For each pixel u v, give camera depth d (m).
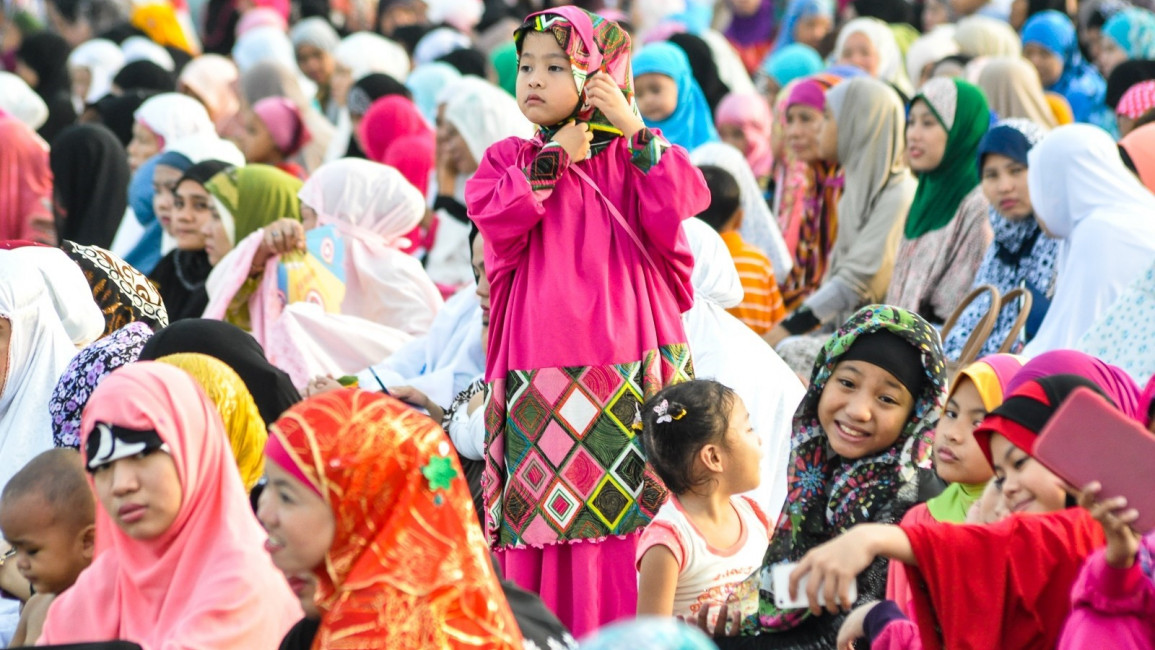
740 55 23.73
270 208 11.49
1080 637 4.84
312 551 5.03
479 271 8.52
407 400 8.65
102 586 5.98
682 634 3.79
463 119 13.41
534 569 7.09
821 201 13.09
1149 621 4.83
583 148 6.96
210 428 5.89
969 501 6.24
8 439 8.16
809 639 6.13
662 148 6.93
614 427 6.92
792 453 6.55
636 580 6.96
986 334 8.09
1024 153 10.35
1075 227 9.70
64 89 19.16
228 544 5.82
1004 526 5.19
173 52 22.48
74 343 8.78
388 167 11.41
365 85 16.41
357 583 4.98
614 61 7.08
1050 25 17.78
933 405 6.38
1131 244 9.32
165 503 5.73
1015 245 10.58
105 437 5.72
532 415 6.98
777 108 15.31
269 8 25.81
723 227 11.60
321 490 4.99
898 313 6.37
